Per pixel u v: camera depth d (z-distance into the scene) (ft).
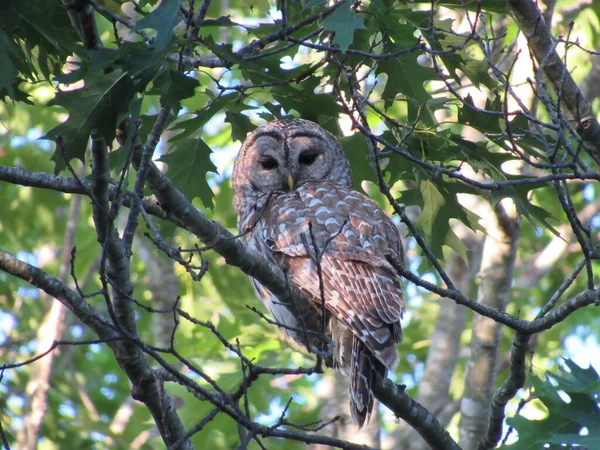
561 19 64.03
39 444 65.16
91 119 25.94
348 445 28.60
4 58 27.12
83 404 69.77
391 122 30.58
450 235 37.06
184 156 36.63
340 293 32.71
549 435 35.32
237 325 57.52
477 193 35.91
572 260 80.53
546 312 30.45
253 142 43.60
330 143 42.98
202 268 25.82
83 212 79.10
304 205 36.22
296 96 33.94
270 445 58.65
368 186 68.95
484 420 48.55
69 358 68.49
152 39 26.48
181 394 52.24
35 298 78.07
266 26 31.65
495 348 49.16
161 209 31.24
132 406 71.26
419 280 29.01
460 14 51.11
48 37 27.58
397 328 33.04
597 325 76.74
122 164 25.95
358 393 30.48
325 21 24.06
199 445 52.39
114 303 28.68
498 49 48.11
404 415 32.37
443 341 55.21
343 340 32.50
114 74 25.91
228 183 76.28
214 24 26.09
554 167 27.55
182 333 59.67
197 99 71.97
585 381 36.06
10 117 74.95
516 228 49.39
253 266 29.35
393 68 33.09
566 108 35.73
